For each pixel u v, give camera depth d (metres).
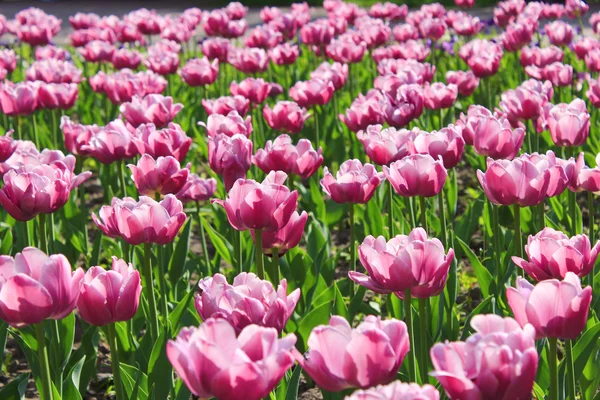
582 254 1.47
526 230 2.27
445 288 1.83
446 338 1.83
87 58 3.68
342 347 1.27
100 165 3.16
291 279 1.96
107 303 1.45
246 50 3.25
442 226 1.87
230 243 2.17
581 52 3.31
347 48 3.31
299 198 2.80
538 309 1.34
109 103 3.85
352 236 1.87
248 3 9.15
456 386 1.22
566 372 1.58
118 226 1.61
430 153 1.82
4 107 2.49
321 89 2.56
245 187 1.56
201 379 1.24
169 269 1.98
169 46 3.74
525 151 2.50
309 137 3.23
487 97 3.16
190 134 3.51
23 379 1.68
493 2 8.22
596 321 1.72
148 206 1.61
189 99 3.95
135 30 4.24
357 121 2.24
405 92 2.22
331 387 1.28
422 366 1.51
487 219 2.20
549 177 1.62
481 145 1.85
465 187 3.11
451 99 2.44
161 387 1.64
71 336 1.81
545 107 2.17
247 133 2.09
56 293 1.39
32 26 3.89
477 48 3.18
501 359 1.21
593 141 2.84
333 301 1.82
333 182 1.76
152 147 1.94
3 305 1.37
